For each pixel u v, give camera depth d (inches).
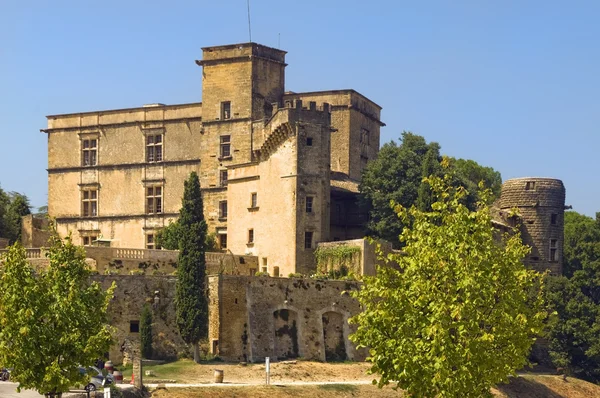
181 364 3403.1
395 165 4333.2
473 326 1995.6
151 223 4667.8
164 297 3548.2
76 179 4847.4
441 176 4308.6
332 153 4785.9
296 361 3553.2
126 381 2970.0
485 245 2090.3
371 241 2219.5
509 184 4714.6
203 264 3521.2
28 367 2177.7
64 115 4894.2
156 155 4702.3
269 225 4084.6
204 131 4552.2
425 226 2160.4
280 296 3651.6
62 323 2199.8
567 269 5017.2
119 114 4776.1
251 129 4439.0
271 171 4097.0
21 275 2220.7
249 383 3203.7
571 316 4069.9
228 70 4510.3
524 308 2084.2
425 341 2025.1
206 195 4517.7
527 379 3757.4
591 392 3799.2
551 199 4655.5
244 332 3565.5
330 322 3742.6
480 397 2038.6
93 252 3656.5
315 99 4830.2
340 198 4439.0
